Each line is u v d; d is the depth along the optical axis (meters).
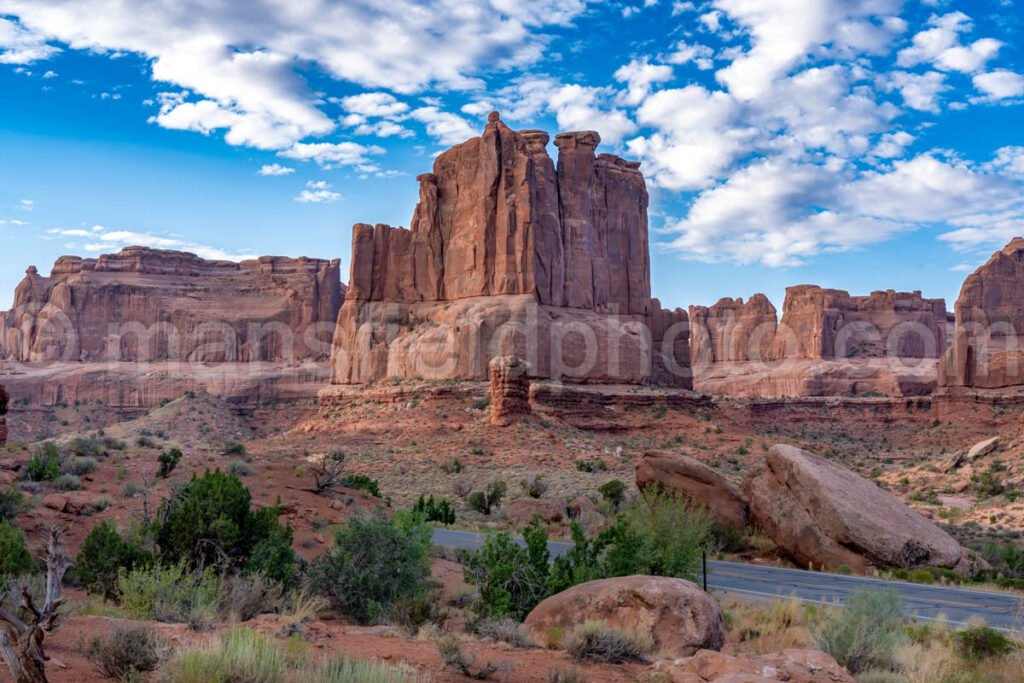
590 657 11.18
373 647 10.73
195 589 14.60
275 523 20.77
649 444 109.56
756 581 24.97
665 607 12.45
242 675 7.62
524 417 102.38
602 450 97.25
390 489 68.44
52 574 6.71
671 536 19.98
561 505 47.19
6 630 6.76
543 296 133.25
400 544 18.42
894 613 14.61
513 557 18.09
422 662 9.93
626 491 63.53
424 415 113.44
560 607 13.27
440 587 20.59
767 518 31.98
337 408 131.75
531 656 11.21
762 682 8.99
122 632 8.70
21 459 30.30
